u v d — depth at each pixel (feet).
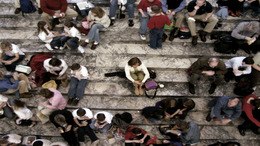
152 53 18.10
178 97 17.52
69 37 17.21
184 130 14.66
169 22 16.14
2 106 15.71
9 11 19.04
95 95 17.60
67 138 15.79
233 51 18.04
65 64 16.60
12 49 16.37
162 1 17.37
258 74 16.02
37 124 17.16
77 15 18.38
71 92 16.71
